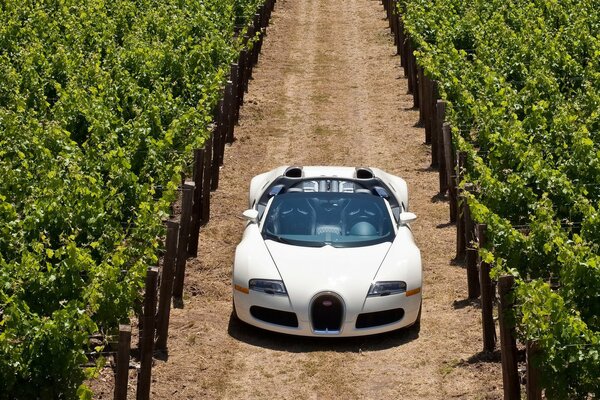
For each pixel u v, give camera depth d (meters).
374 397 11.80
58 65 21.00
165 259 12.71
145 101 18.39
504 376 11.06
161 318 12.77
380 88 30.34
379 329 13.10
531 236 12.30
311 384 12.12
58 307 10.73
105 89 19.14
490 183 14.13
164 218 13.03
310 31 40.03
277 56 35.00
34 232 12.34
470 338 13.32
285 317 13.07
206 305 14.62
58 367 9.59
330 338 13.21
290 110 27.56
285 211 14.39
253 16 33.16
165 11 27.95
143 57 21.56
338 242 13.85
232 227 18.06
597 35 25.53
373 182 15.17
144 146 15.89
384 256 13.57
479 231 12.67
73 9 28.64
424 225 18.28
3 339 9.33
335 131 25.47
